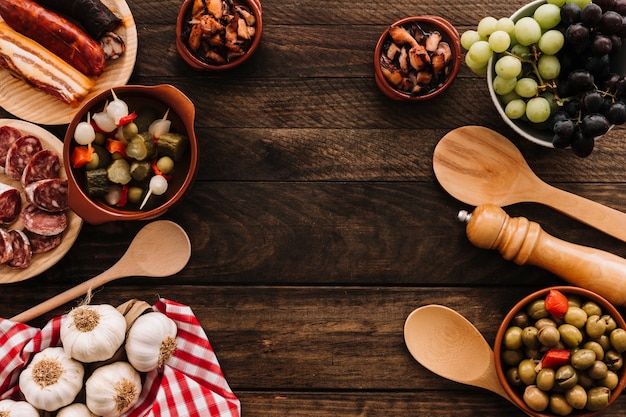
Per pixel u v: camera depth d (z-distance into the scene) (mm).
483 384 1137
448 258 1162
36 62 1105
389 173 1160
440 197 1160
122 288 1153
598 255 1107
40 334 1111
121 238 1153
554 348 1075
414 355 1146
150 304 1153
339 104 1160
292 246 1161
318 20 1156
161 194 1108
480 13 1158
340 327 1158
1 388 1119
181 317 1130
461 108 1162
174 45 1153
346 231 1162
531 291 1158
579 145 1044
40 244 1126
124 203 1111
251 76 1157
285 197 1162
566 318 1076
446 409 1153
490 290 1160
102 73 1135
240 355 1154
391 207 1160
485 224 1104
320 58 1158
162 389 1121
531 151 1159
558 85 1066
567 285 1155
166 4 1150
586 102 1028
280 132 1160
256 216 1160
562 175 1158
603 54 1026
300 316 1158
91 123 1098
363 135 1162
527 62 1080
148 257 1148
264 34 1155
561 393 1078
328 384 1155
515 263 1151
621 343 1062
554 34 1037
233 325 1156
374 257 1162
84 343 1088
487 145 1155
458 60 1097
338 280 1161
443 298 1160
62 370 1095
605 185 1162
